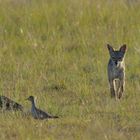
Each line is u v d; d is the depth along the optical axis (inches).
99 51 2379.4
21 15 2711.6
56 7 2783.0
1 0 2945.4
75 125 1649.9
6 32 2546.8
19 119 1690.5
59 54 2354.8
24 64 2255.2
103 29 2564.0
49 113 1763.0
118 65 1972.2
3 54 2372.0
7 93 1969.7
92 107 1818.4
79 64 2269.9
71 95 1977.1
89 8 2753.4
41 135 1565.0
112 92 1961.1
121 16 2691.9
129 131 1620.3
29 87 2036.2
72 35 2546.8
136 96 1945.1
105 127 1624.0
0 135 1577.3
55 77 2146.9
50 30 2573.8
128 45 2423.7
